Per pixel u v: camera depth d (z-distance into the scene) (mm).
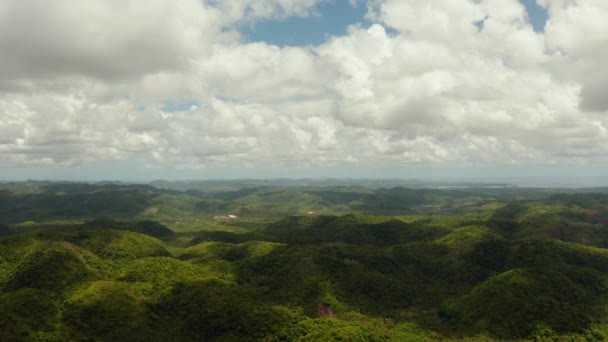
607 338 167000
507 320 176875
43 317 162250
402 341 165125
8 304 161750
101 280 197250
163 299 190750
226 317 170875
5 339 141750
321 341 149875
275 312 175875
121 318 169500
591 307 191000
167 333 171875
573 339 166750
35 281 190375
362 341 153250
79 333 159625
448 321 192750
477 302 192875
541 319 174625
